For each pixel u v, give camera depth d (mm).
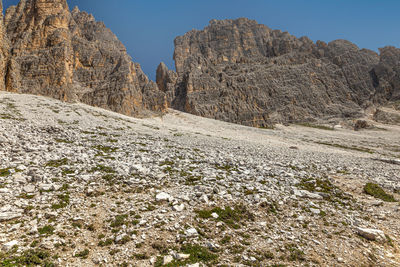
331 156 39750
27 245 8227
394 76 190125
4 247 7828
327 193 16469
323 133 129750
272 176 19391
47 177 14047
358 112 168250
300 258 9227
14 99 56562
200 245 9406
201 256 8734
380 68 199375
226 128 110375
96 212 11125
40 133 27422
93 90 97125
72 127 36750
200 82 170875
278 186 16922
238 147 38719
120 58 110750
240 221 11727
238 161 24109
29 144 21094
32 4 99250
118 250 8664
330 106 182250
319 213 13227
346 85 198750
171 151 27438
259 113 156000
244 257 8859
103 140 30109
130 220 10641
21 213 10039
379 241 10969
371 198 16469
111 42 150125
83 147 23531
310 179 19344
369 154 64000
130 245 9008
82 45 110500
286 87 187000
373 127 139000
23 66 80688
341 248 10219
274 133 111875
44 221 9773
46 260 7602
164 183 15664
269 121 155000
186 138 47719
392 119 150250
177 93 181250
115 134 37531
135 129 52344
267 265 8633
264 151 36656
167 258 8352
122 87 97375
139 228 10102
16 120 33844
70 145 23734
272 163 24719
